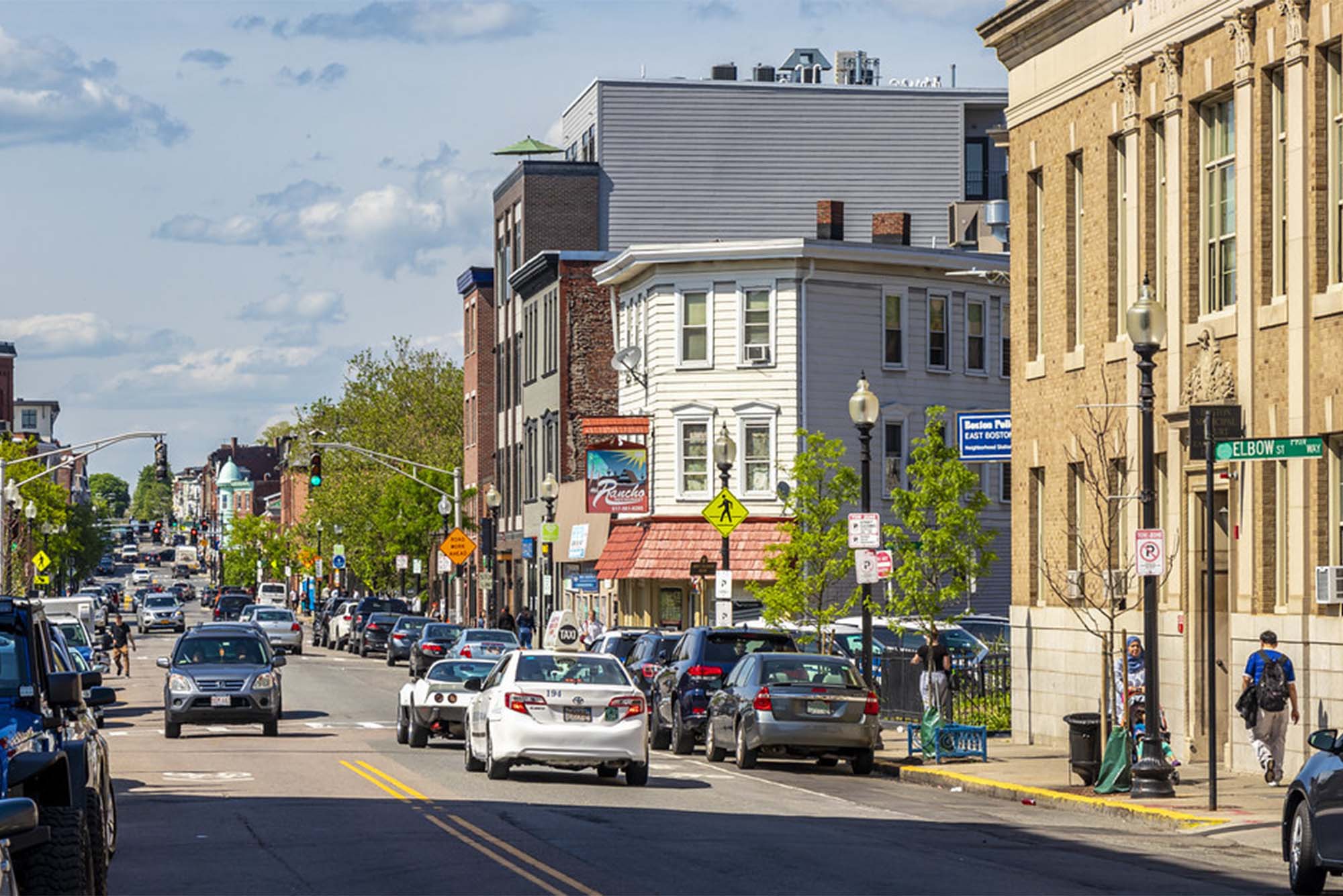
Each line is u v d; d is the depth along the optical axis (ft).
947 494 163.84
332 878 70.59
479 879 70.38
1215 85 122.52
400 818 92.84
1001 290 275.39
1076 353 140.15
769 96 335.47
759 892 67.26
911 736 133.69
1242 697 109.09
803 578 174.50
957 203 322.55
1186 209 126.00
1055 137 144.05
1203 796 103.71
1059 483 142.92
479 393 392.27
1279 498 115.55
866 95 335.67
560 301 313.32
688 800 106.83
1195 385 123.34
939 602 162.50
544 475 325.83
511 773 123.54
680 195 333.83
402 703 151.02
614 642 177.27
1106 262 135.85
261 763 129.70
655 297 263.08
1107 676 112.06
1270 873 77.36
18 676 57.93
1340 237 110.93
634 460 258.98
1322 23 110.73
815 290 254.88
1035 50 147.02
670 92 334.03
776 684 130.41
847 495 174.29
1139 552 103.50
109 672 281.54
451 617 408.67
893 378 261.24
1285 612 114.01
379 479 430.61
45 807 55.06
